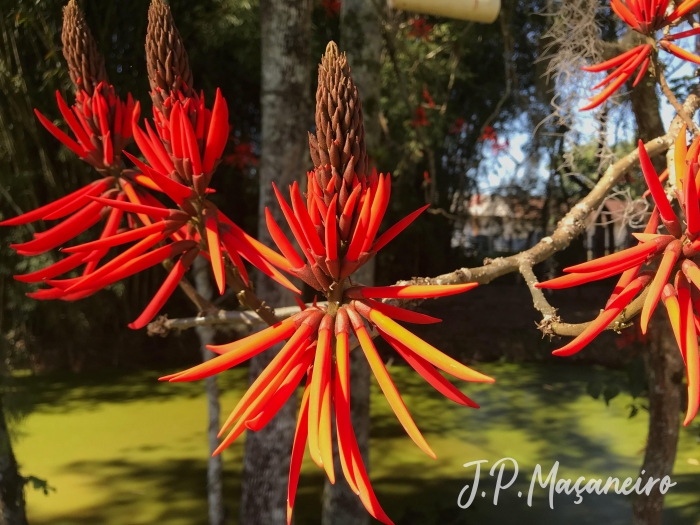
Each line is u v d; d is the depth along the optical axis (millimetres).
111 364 2686
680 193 225
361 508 1118
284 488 1071
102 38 1800
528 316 3279
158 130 325
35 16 1716
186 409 2145
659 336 681
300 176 1031
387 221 2504
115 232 346
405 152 2039
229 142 2537
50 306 2525
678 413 701
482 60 2961
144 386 2424
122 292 2525
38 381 2461
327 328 225
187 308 2949
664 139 445
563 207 3258
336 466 1106
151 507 1435
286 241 234
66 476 1600
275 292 1006
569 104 849
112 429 1947
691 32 399
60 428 1947
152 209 309
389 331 214
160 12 325
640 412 2096
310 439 199
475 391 2418
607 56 784
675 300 209
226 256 312
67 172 2320
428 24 1776
